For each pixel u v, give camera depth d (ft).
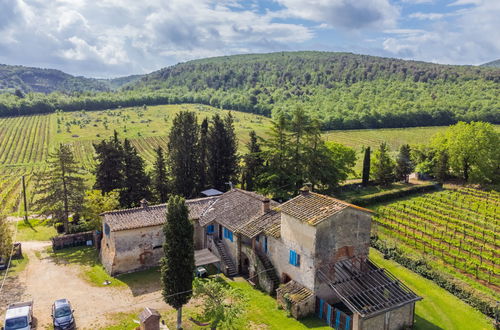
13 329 92.48
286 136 206.28
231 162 218.38
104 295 116.37
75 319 102.73
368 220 110.73
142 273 132.05
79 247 160.15
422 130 561.43
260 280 121.39
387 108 609.83
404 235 170.91
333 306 107.86
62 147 171.22
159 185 200.85
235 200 150.71
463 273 136.46
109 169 183.11
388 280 106.63
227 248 138.41
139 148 522.06
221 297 96.78
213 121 218.59
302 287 107.96
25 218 205.36
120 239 129.80
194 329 97.81
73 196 172.45
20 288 120.67
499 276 134.10
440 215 197.67
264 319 102.73
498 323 102.27
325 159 209.97
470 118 570.46
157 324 91.35
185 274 95.04
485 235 175.42
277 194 198.08
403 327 100.89
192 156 206.49
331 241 105.09
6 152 488.85
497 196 242.99
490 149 278.26
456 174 297.53
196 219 146.92
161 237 137.49
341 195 243.40
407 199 235.20
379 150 277.64
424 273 131.03
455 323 104.37
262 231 122.52
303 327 98.89
